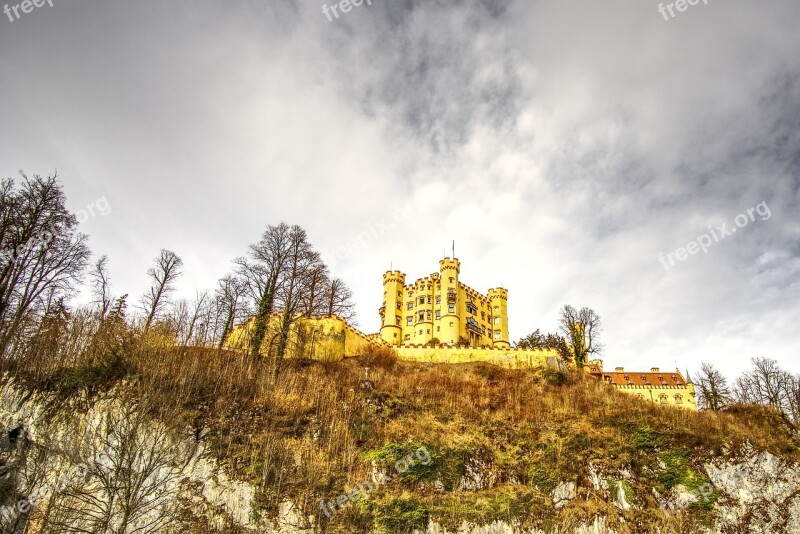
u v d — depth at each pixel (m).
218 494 26.70
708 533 31.48
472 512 28.91
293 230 45.97
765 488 34.38
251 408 32.47
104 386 31.39
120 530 21.78
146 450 27.23
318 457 30.34
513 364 53.31
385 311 83.50
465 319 79.88
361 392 38.56
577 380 50.84
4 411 30.64
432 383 44.22
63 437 28.58
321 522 26.59
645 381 76.12
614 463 35.00
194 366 34.31
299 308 45.22
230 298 48.09
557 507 31.50
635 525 31.06
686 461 35.53
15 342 35.88
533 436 37.00
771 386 62.69
